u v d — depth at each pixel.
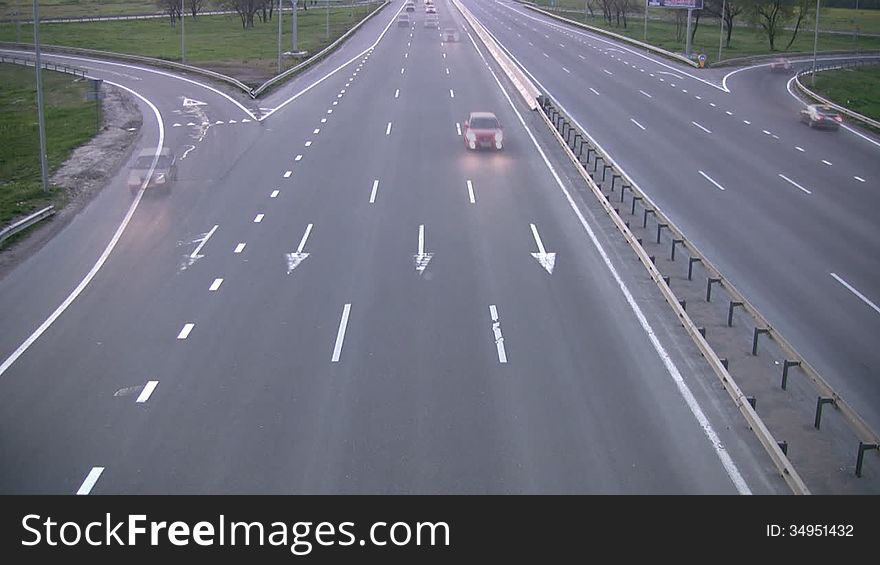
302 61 72.50
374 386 16.42
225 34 102.06
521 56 77.69
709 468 13.54
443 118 47.22
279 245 25.69
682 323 19.55
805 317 20.42
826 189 34.31
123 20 118.38
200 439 14.48
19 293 22.25
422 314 20.17
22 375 17.20
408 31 99.88
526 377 16.84
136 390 16.41
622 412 15.41
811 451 14.16
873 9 154.50
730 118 51.16
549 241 26.12
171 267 23.98
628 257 24.70
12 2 139.88
